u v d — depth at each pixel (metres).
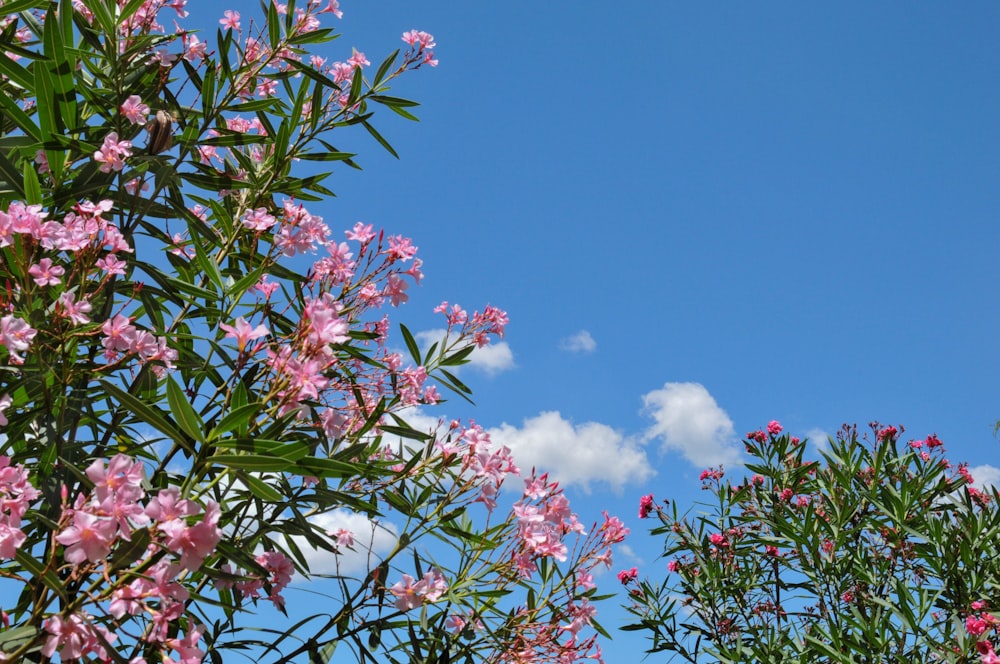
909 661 3.07
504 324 2.59
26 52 2.00
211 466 1.72
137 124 2.19
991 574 3.31
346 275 2.15
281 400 1.60
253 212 2.16
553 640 2.26
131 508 1.29
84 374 2.02
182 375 2.30
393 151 2.72
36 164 2.24
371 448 2.38
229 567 2.06
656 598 3.70
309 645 2.14
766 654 3.31
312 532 2.04
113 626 1.80
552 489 2.27
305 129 2.59
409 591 2.10
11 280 1.82
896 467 3.77
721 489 3.94
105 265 1.84
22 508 1.46
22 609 1.83
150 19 2.39
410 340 2.36
